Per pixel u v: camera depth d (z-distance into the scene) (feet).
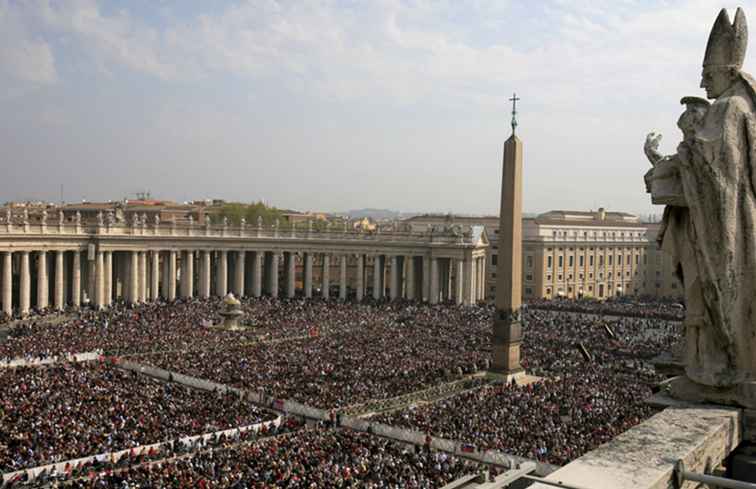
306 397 181.06
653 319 369.09
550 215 606.96
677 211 31.63
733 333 29.78
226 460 120.37
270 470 112.98
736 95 30.07
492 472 119.75
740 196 28.89
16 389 164.14
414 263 477.36
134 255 368.68
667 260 577.84
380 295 454.40
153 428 144.46
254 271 426.92
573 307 417.28
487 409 167.22
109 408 154.61
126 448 132.26
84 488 107.86
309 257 443.73
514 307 220.64
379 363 224.53
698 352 31.42
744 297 29.45
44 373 187.93
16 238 312.91
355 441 138.72
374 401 180.65
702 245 29.48
